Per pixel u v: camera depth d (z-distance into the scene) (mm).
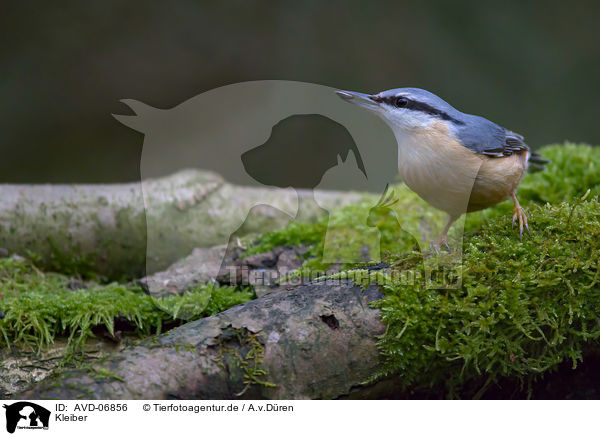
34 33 13266
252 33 14125
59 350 5242
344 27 14281
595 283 4648
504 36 14320
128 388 4035
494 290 4625
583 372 5262
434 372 4789
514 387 5195
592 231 4852
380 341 4477
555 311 4625
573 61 14219
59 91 13305
